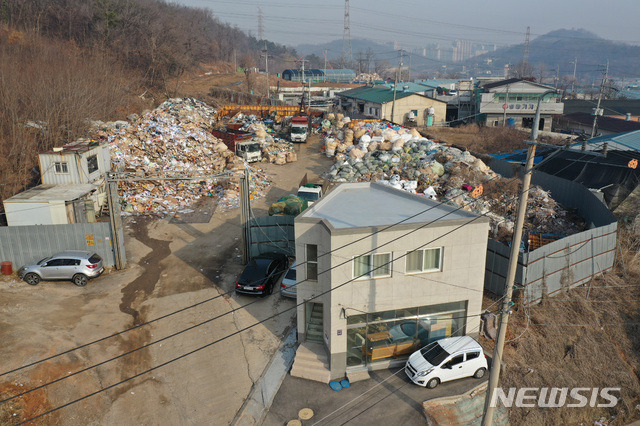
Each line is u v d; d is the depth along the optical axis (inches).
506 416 687.1
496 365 527.2
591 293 908.0
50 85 1670.8
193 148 1651.1
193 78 3686.0
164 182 1451.8
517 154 1749.5
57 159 1192.2
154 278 981.2
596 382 762.2
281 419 632.4
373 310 705.0
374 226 673.6
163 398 668.7
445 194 1312.7
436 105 2723.9
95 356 733.3
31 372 678.5
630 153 1414.9
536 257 835.4
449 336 760.3
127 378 699.4
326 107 3245.6
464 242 710.5
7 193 1278.3
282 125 2299.5
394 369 737.6
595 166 1353.3
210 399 669.3
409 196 857.5
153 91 2667.3
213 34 7258.9
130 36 3006.9
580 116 2869.1
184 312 861.2
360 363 729.6
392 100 2620.6
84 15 3056.1
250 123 2224.4
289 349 770.8
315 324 764.0
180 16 5187.0
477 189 1275.8
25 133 1465.3
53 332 778.8
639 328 846.5
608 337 828.0
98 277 983.0
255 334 806.5
